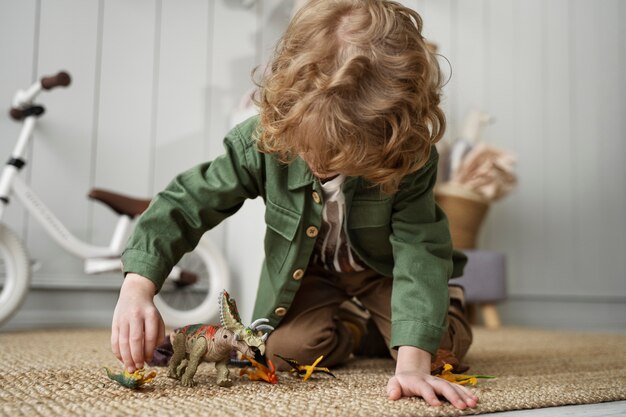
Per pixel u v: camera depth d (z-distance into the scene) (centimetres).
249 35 233
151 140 215
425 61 74
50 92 200
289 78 72
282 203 89
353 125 68
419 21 79
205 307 190
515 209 286
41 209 177
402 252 87
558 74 300
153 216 83
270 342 96
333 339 99
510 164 235
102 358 106
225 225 219
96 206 205
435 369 86
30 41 198
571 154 300
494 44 287
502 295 235
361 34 72
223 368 76
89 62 207
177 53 221
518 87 291
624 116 313
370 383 83
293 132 70
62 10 203
